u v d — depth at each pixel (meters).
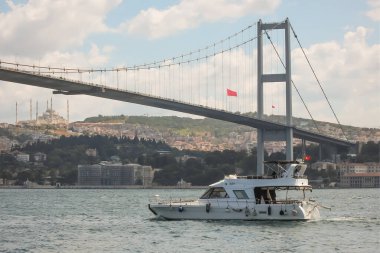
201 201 86.25
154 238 72.81
